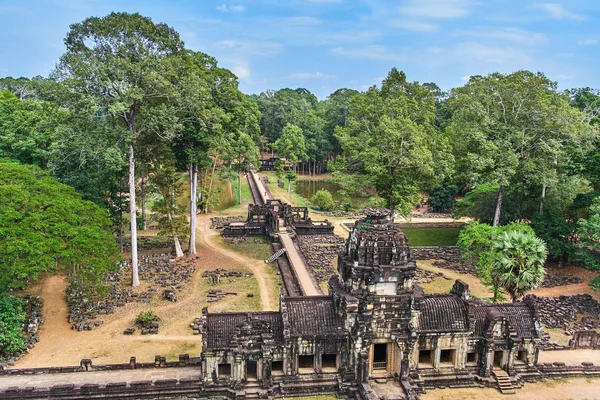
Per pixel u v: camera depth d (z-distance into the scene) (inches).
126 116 2276.1
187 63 2471.7
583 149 2751.0
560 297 2394.2
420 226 3887.8
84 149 2140.7
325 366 1551.4
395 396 1435.8
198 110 2364.7
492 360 1585.9
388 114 2883.9
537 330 1620.3
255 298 2294.5
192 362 1620.3
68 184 2527.1
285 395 1485.0
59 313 2075.5
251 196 5064.0
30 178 1979.6
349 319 1496.1
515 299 1881.2
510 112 2883.9
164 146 2591.0
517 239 1849.2
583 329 2000.5
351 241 1577.3
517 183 3058.6
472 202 3361.2
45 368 1567.4
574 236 3024.1
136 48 2167.8
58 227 1795.0
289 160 6023.6
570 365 1663.4
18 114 2955.2
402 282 1503.4
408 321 1494.8
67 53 2096.5
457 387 1565.0
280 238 3208.7
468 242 2407.7
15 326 1759.4
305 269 2655.0
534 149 2893.7
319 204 4473.4
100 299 2206.0
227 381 1494.8
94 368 1582.2
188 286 2444.6
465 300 1594.5
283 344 1476.4
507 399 1505.9
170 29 2413.9
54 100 2086.6
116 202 2834.6
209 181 4763.8
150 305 2203.5
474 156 2758.4
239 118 2866.6
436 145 2957.7
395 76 3132.4
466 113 2957.7
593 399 1518.2
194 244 2962.6
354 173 3321.9
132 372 1574.8
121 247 2920.8
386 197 2839.6
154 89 2203.5
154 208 2778.1
